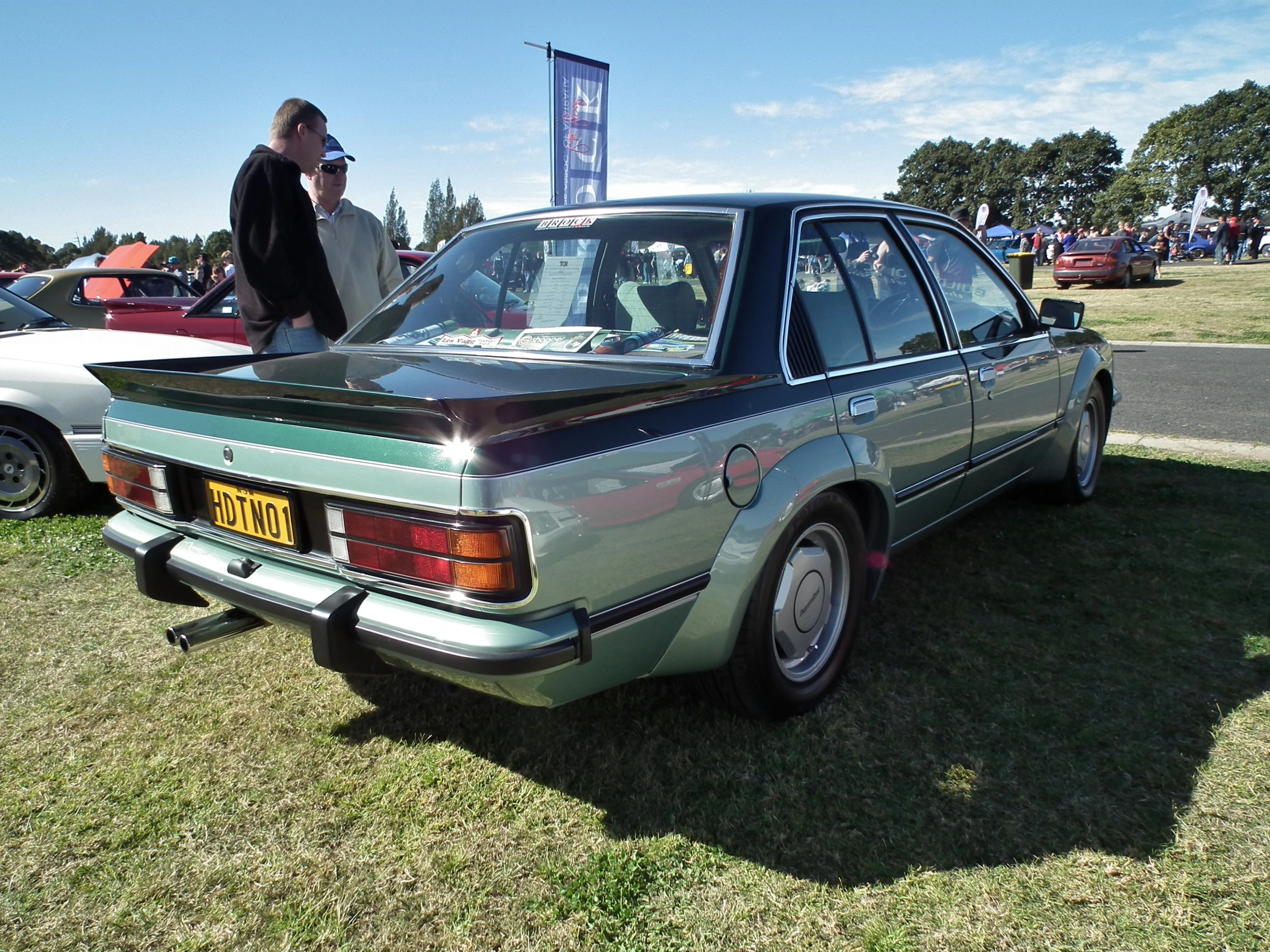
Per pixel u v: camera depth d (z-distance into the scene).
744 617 2.26
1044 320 4.08
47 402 4.32
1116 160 90.88
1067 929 1.76
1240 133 79.44
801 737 2.45
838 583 2.64
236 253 3.59
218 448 2.10
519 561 1.66
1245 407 7.37
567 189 10.56
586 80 10.45
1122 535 4.09
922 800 2.17
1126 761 2.31
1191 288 21.31
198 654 3.00
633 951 1.72
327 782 2.29
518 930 1.78
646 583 1.93
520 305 2.72
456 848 2.03
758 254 2.44
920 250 3.17
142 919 1.82
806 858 1.98
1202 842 2.00
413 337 2.80
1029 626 3.14
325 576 1.98
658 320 2.43
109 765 2.36
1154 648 2.96
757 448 2.19
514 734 2.49
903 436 2.79
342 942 1.76
